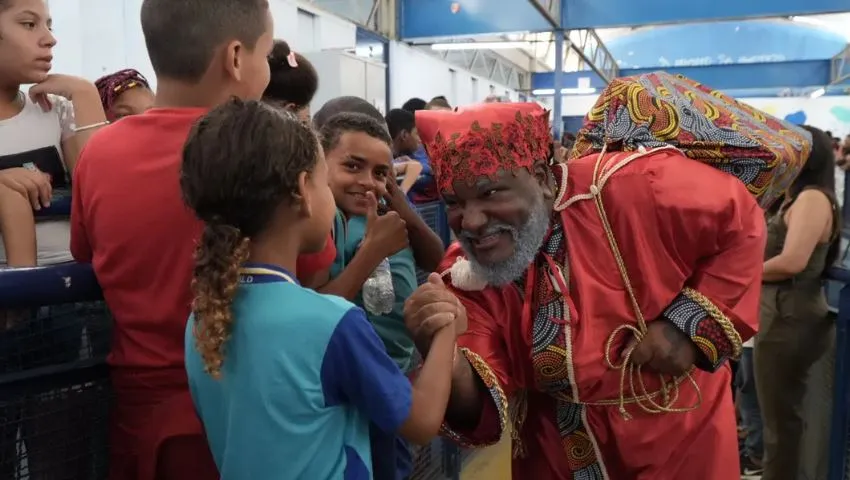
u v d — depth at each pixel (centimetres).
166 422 106
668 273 118
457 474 262
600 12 789
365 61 591
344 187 140
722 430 128
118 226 103
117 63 388
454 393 114
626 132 130
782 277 220
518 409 133
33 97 148
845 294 174
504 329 123
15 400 107
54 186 148
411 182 263
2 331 107
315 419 87
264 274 90
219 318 84
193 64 107
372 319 142
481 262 115
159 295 104
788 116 1466
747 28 1458
